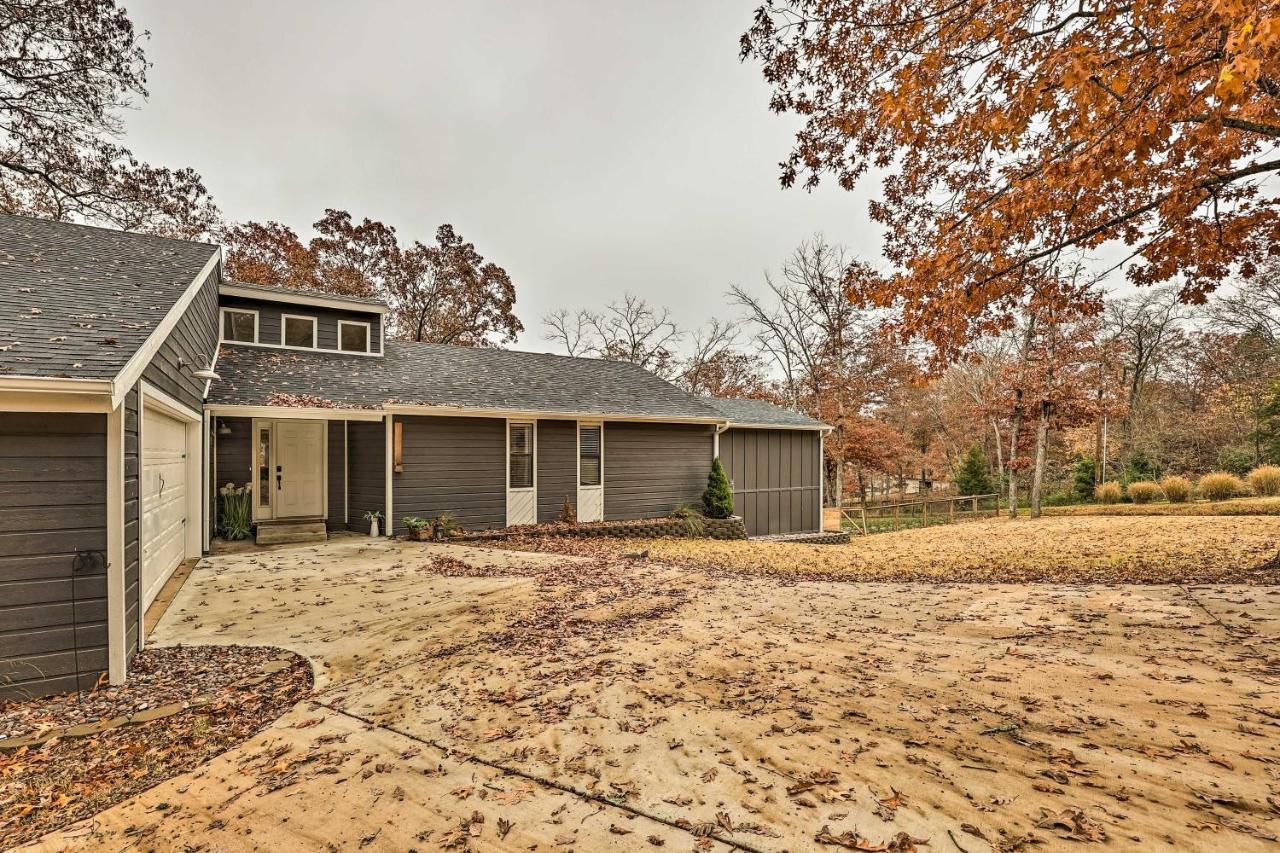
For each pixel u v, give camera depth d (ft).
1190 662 13.50
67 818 9.16
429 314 84.07
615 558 31.63
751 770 9.72
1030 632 16.71
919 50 17.60
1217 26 11.92
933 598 21.67
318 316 42.78
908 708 11.84
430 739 11.30
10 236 23.20
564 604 21.25
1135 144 14.16
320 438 38.78
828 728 11.09
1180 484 59.11
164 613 20.36
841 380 81.61
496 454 40.93
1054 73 14.33
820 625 18.42
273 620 19.56
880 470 93.04
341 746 11.15
